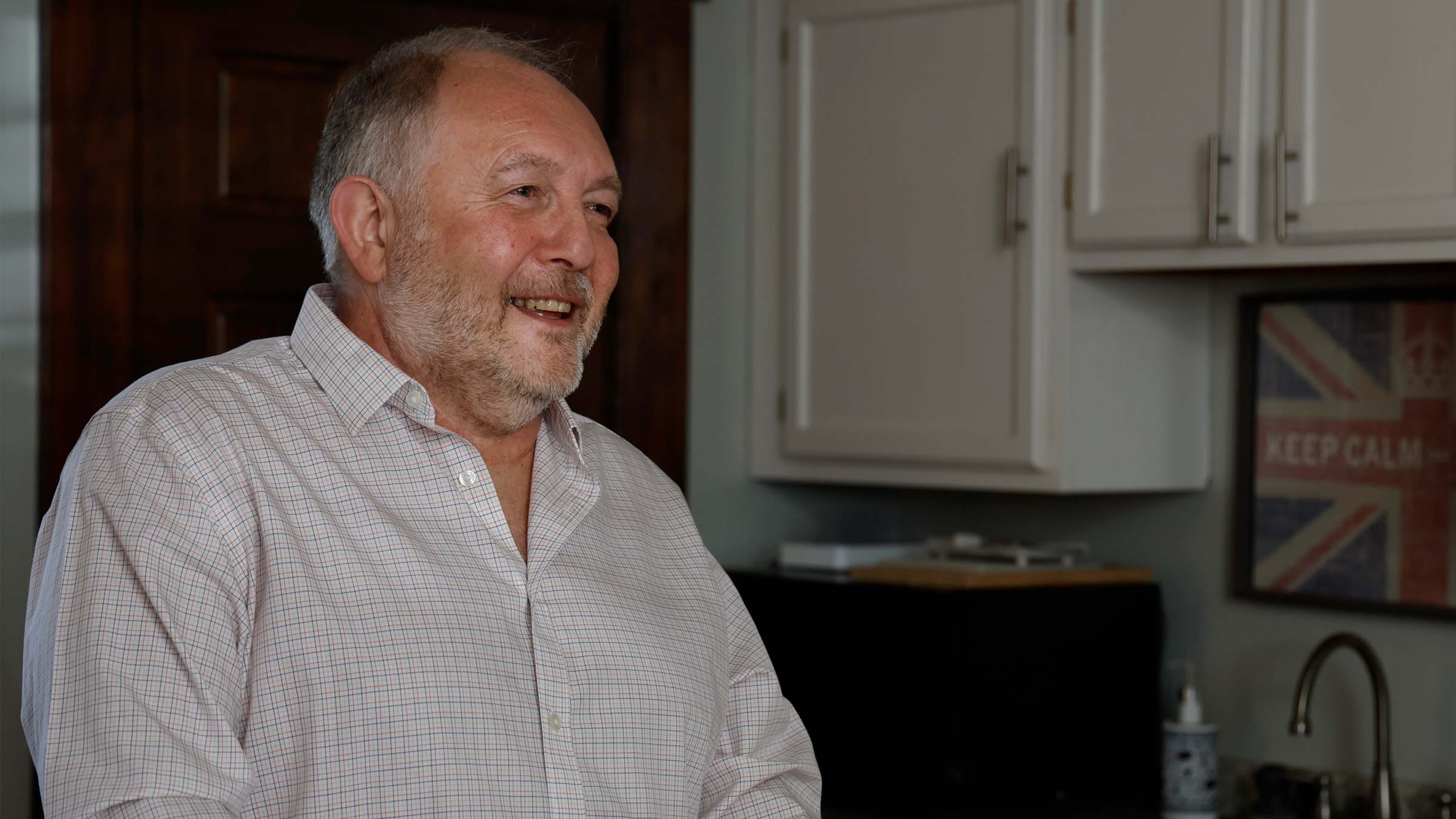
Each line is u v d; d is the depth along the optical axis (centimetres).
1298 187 209
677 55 272
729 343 280
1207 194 219
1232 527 253
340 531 119
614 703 128
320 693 114
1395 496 232
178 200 232
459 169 127
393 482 124
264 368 127
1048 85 239
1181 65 222
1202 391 257
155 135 230
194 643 111
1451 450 226
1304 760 243
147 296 229
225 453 117
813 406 271
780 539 289
